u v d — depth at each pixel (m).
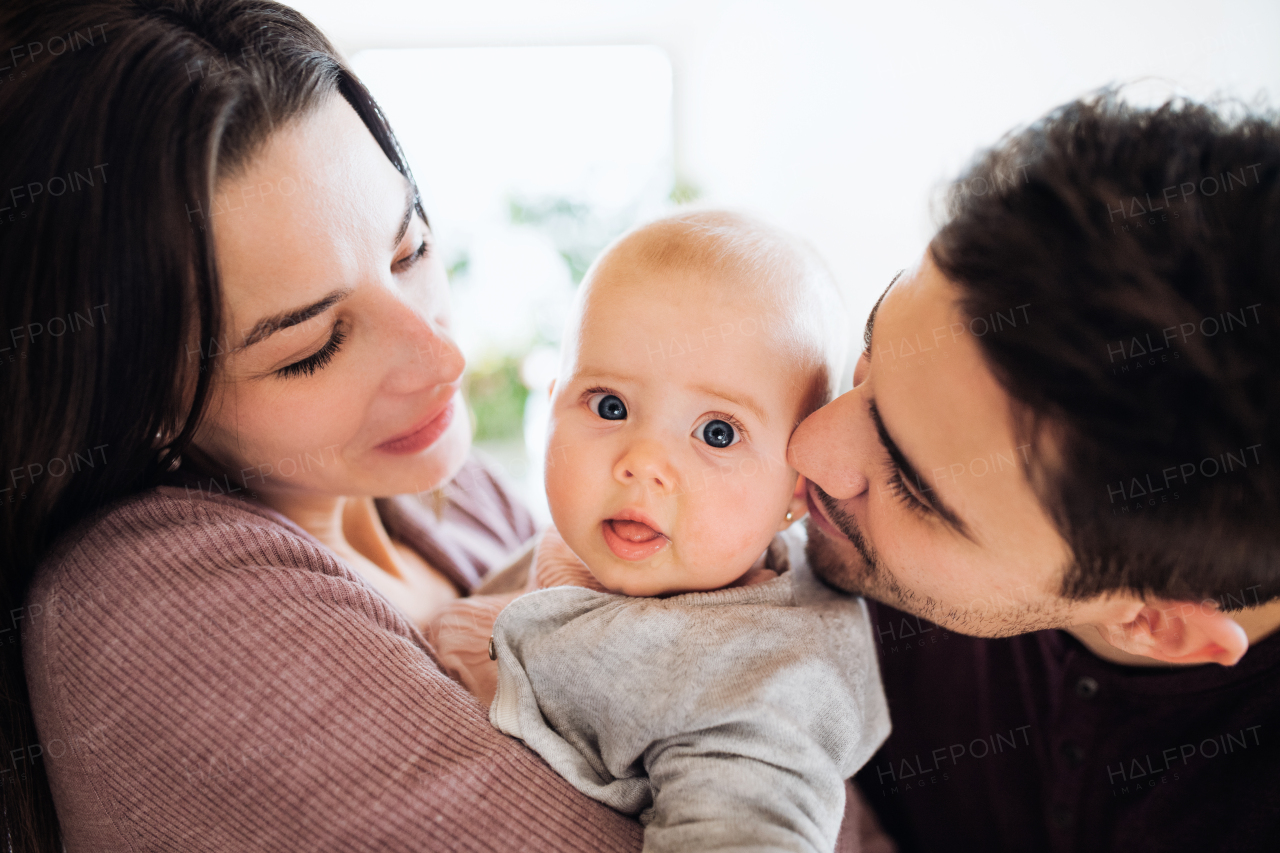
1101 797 0.79
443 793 0.59
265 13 0.71
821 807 0.61
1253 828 0.71
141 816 0.62
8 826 0.72
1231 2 1.57
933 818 0.94
